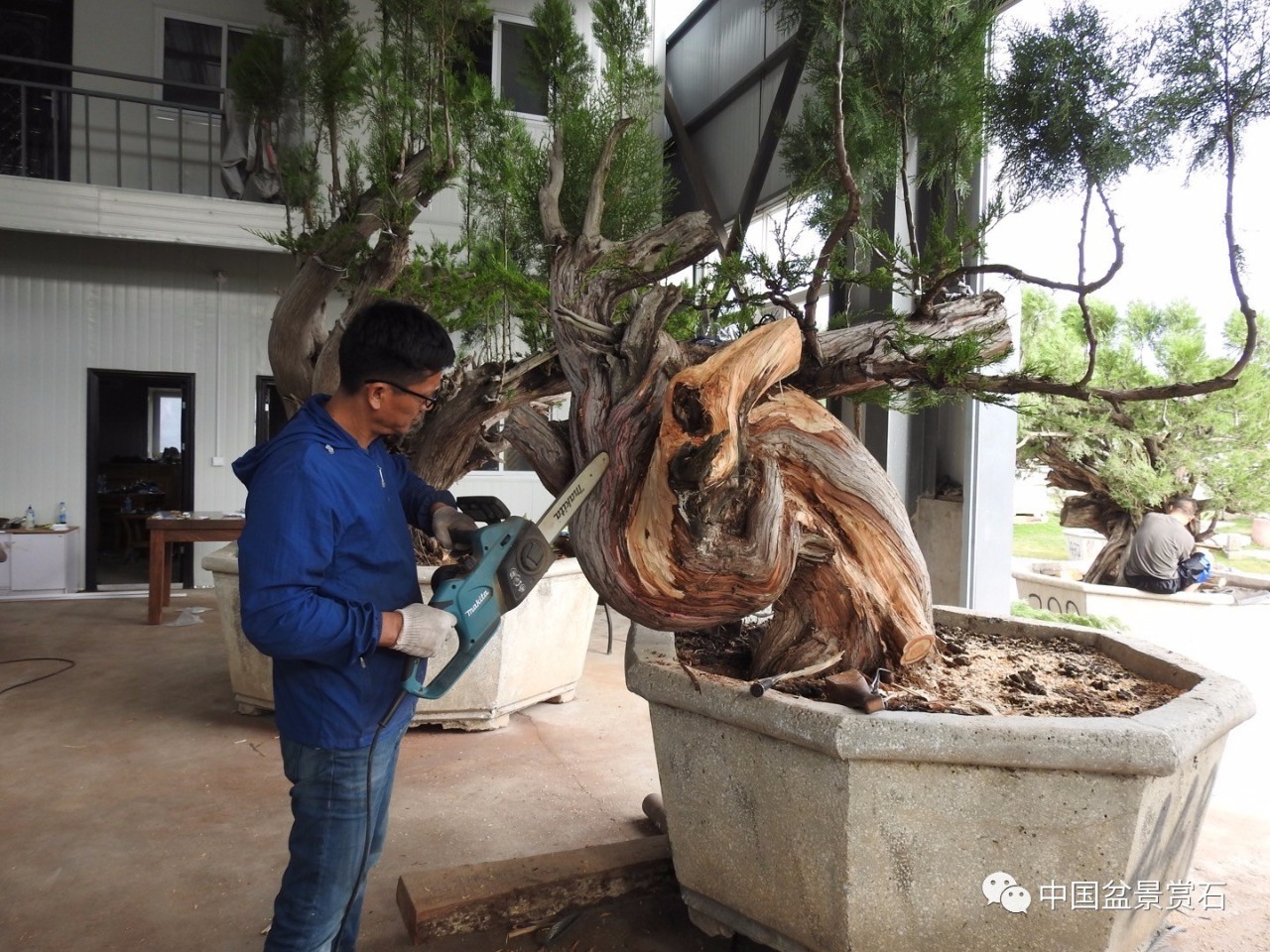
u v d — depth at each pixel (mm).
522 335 3719
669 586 1775
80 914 2176
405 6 3553
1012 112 1905
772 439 1945
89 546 7316
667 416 1637
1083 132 1786
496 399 3479
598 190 2412
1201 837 2670
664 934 2094
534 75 3805
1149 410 5387
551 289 2352
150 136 7590
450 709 3615
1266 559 9438
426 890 2096
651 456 1789
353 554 1480
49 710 3959
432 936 2049
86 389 7230
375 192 3791
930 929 1580
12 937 2066
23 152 6590
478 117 3922
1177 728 1479
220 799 2928
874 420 5703
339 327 3848
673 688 1851
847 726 1504
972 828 1524
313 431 1465
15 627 5848
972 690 1944
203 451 7523
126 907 2213
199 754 3385
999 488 5074
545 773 3205
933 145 2160
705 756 1836
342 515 1436
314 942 1520
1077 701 1883
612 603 1873
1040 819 1500
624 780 3139
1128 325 5742
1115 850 1484
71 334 7168
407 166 3760
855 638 1956
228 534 6078
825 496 1948
